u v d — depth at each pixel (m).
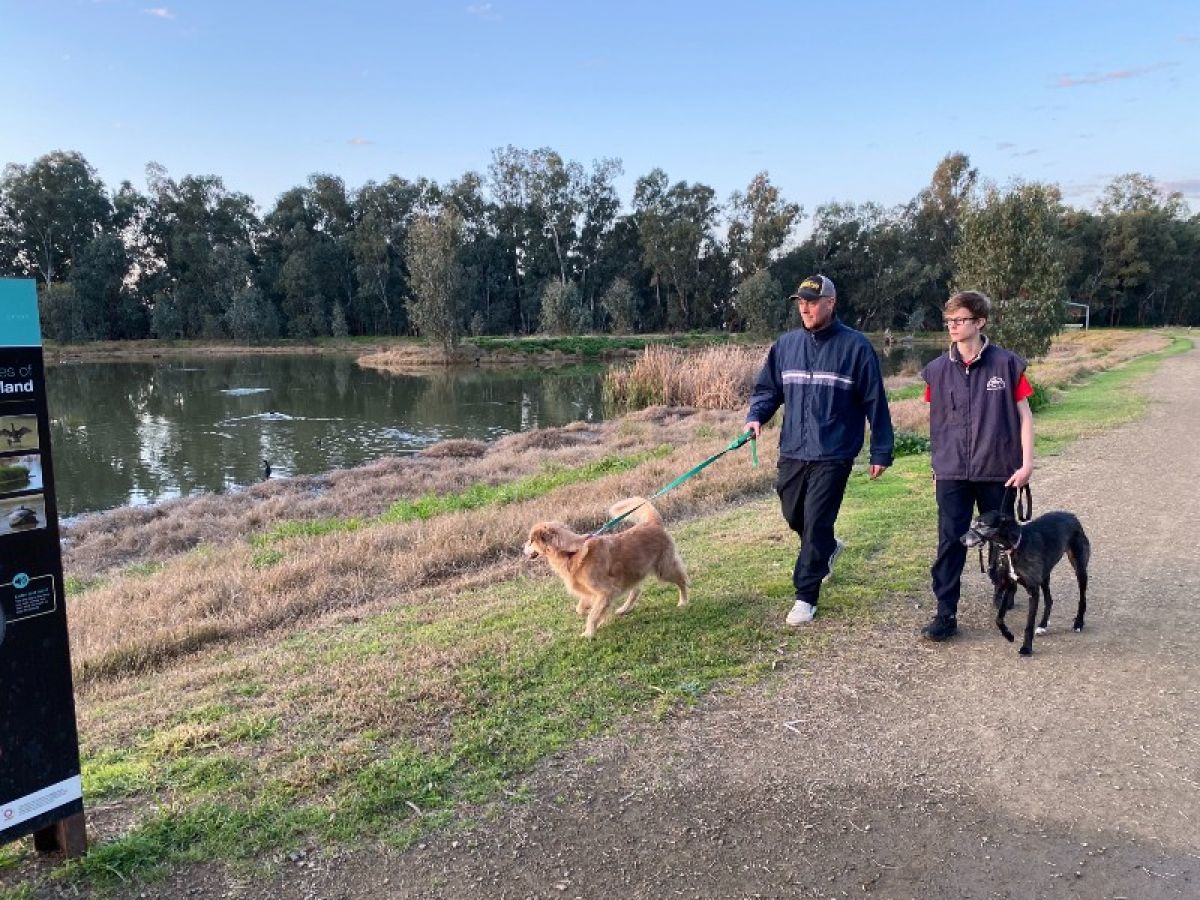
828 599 5.42
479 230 75.25
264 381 37.78
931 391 4.75
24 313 2.59
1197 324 75.38
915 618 5.08
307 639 5.35
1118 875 2.70
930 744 3.58
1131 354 31.20
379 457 17.83
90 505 13.70
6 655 2.60
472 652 4.68
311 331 68.88
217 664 5.13
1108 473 9.26
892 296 69.06
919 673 4.31
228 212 73.31
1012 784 3.25
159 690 4.53
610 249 75.06
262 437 20.59
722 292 73.81
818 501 4.91
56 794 2.76
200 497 13.37
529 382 37.03
